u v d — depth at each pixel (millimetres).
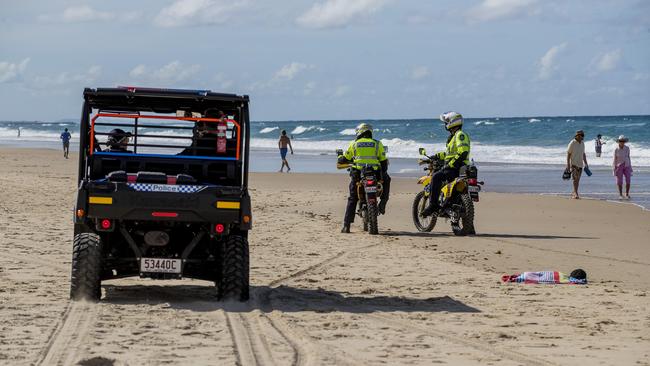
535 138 89875
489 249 16719
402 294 11656
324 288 12078
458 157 19016
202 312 9844
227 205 9961
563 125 103812
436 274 13516
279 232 18969
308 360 7707
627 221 21953
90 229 10492
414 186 33969
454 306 10750
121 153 11109
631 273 13945
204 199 9914
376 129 117375
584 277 12969
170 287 11906
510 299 11336
